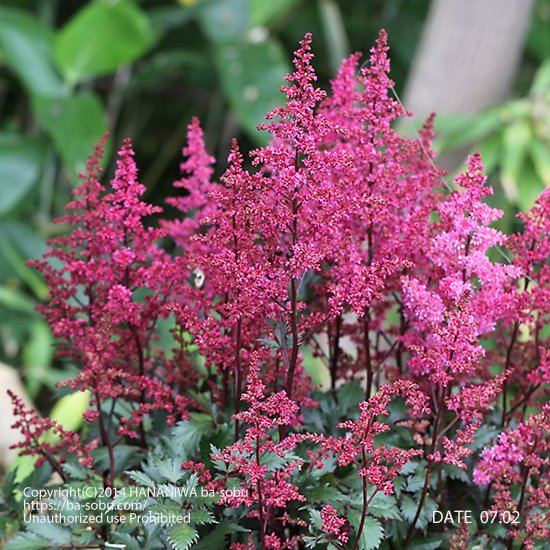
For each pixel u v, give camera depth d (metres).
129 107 5.54
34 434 1.58
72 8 5.61
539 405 1.61
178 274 1.62
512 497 1.62
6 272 4.46
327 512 1.38
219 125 5.39
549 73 3.55
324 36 5.36
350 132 1.48
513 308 1.54
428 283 1.61
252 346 1.59
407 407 1.64
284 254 1.44
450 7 3.67
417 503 1.56
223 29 4.73
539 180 3.39
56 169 4.96
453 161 3.62
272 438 1.55
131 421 1.59
